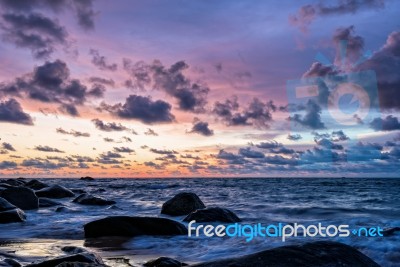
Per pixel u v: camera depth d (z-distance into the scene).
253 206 17.94
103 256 7.54
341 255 4.54
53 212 15.55
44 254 6.94
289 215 14.61
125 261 6.94
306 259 4.30
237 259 4.27
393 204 19.22
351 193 30.06
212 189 38.22
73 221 12.80
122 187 43.91
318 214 14.82
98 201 18.84
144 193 31.03
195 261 7.15
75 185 50.81
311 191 33.81
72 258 5.11
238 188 41.12
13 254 6.86
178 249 8.30
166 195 28.16
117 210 16.58
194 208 14.70
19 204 16.28
